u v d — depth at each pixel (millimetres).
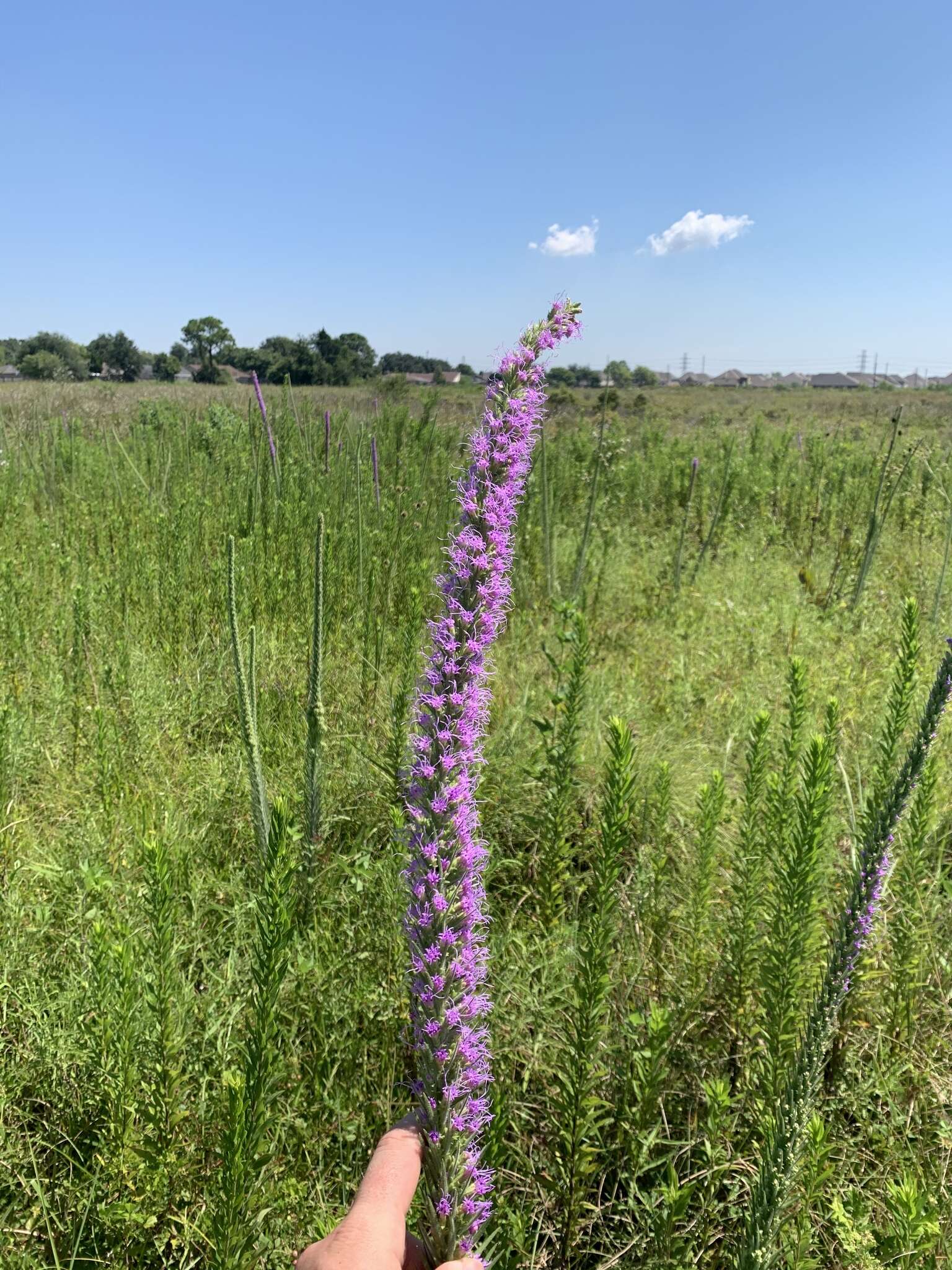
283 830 1952
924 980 3275
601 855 2643
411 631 4812
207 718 5238
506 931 3400
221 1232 1965
